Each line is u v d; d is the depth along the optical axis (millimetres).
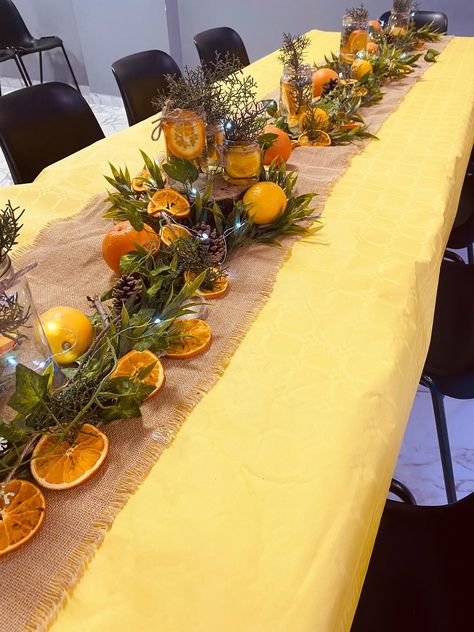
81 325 699
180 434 610
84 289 871
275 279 874
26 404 535
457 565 792
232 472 570
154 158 1368
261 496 547
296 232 991
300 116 1431
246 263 914
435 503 1359
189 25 4133
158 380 655
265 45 4043
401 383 715
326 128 1438
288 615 455
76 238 1003
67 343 681
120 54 4172
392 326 781
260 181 1057
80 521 514
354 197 1131
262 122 1092
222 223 950
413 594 774
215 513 531
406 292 849
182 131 956
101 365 626
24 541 490
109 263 866
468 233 1628
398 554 821
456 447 1501
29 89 1602
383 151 1365
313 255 937
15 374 583
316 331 767
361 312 805
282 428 620
